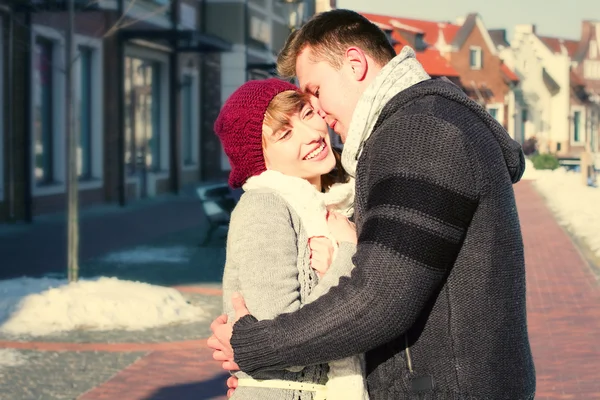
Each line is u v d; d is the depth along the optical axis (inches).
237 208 90.4
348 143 86.1
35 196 723.4
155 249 542.3
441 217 77.9
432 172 78.6
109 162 870.4
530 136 2844.5
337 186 95.7
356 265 80.1
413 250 77.4
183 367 256.7
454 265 81.0
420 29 2581.2
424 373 82.6
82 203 817.5
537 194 1059.3
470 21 2618.1
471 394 81.0
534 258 513.3
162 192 1027.3
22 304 309.0
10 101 676.1
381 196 79.7
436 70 2508.6
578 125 3065.9
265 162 93.7
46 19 718.5
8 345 275.7
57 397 224.7
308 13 1515.7
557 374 255.4
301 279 87.5
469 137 80.2
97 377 244.1
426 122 80.2
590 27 3422.7
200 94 1204.5
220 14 1232.8
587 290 399.2
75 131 369.1
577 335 304.7
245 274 86.5
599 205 844.6
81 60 820.0
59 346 276.1
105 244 564.1
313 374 87.5
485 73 2637.8
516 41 2874.0
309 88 91.9
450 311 81.4
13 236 600.4
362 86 88.4
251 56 1299.2
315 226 89.0
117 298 317.4
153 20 957.2
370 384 86.3
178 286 400.5
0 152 666.2
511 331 82.0
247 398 87.7
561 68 2940.5
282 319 81.9
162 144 1041.5
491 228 80.7
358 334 78.8
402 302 77.8
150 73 1011.9
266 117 91.9
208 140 1222.9
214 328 90.0
